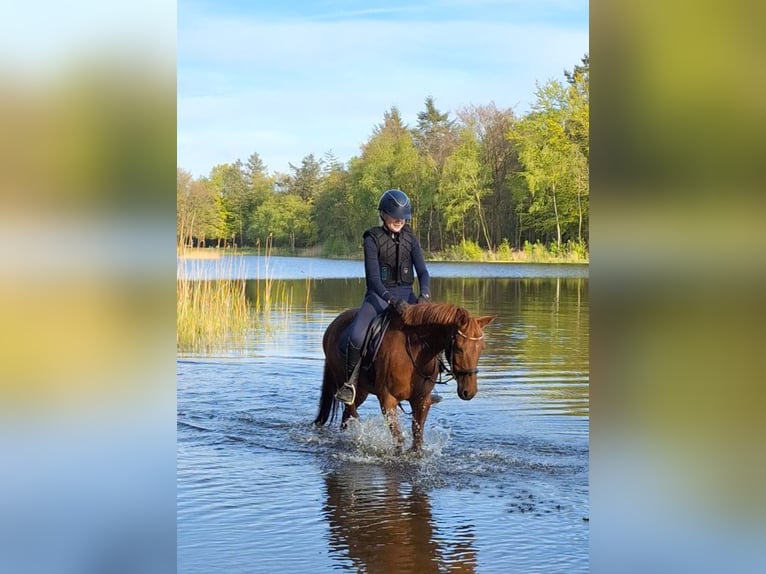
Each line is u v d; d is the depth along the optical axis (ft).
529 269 130.62
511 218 182.60
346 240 195.42
